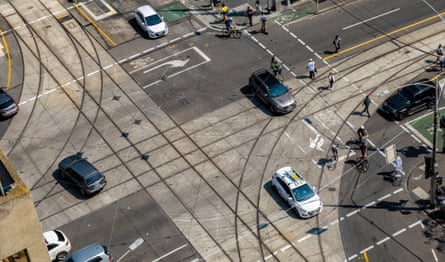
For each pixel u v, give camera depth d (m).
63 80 70.44
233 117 64.75
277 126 63.53
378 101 65.00
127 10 78.81
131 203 57.78
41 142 63.88
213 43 73.44
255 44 72.88
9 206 29.25
